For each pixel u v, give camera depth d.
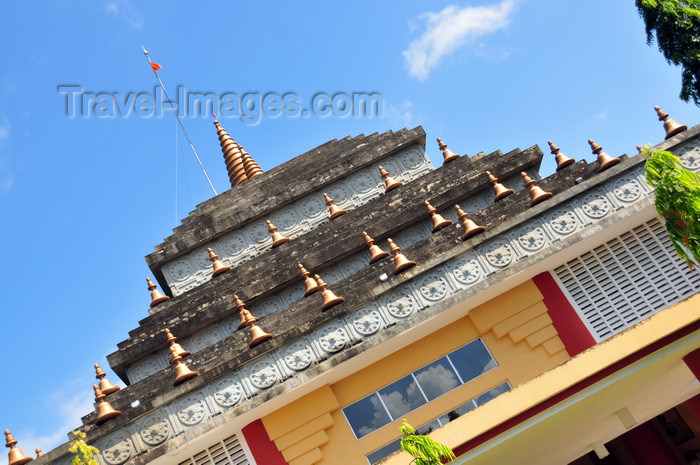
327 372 15.82
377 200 20.45
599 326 16.81
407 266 16.77
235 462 16.17
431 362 16.83
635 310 16.86
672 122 18.38
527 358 16.67
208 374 16.23
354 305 16.45
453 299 16.09
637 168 17.38
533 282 17.11
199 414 16.06
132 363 19.19
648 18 14.17
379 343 15.91
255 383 16.20
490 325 16.80
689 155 17.61
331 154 23.14
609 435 19.14
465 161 21.02
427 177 20.67
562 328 16.80
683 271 17.02
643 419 19.61
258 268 19.94
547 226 16.94
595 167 18.91
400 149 22.59
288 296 19.75
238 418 15.63
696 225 11.91
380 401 16.62
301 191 21.91
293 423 16.23
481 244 16.88
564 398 13.50
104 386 17.48
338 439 16.30
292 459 16.03
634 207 16.52
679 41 13.91
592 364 13.46
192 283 21.31
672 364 14.89
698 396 17.64
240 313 17.88
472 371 16.73
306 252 19.94
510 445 13.90
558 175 19.42
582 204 17.11
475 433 13.10
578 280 17.22
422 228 20.12
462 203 20.41
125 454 15.87
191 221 22.17
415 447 11.20
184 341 19.44
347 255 19.83
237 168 25.08
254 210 21.77
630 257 17.28
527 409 13.30
